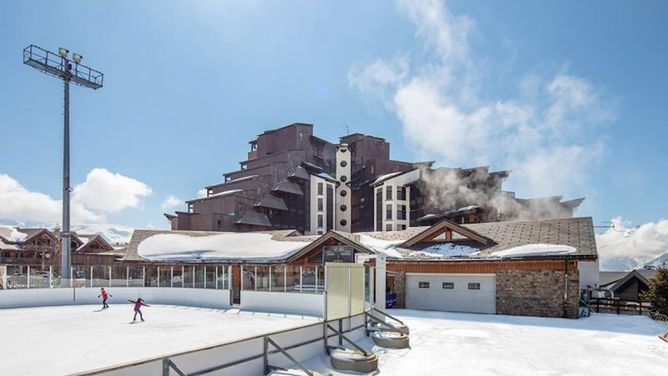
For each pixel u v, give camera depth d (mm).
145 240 38531
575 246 21562
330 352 11969
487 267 22797
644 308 22609
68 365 11602
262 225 62562
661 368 11445
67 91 36875
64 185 36281
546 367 11539
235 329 18141
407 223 67000
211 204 63219
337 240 25922
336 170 78562
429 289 24344
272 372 9492
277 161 72875
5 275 29766
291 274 27438
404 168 78688
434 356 12742
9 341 15477
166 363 7254
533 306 21312
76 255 56375
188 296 29297
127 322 20828
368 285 19297
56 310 26922
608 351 13352
